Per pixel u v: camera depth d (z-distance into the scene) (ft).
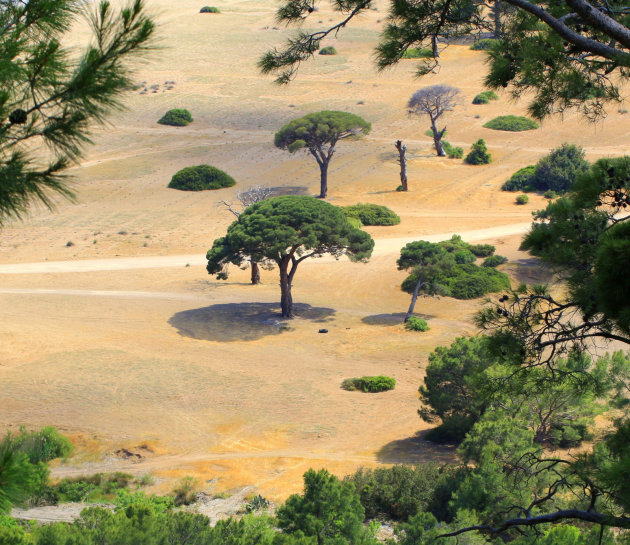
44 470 148.36
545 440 144.46
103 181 498.28
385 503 132.87
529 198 445.78
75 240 403.54
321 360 244.01
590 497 51.49
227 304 309.01
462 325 274.98
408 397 209.67
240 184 492.13
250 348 255.70
